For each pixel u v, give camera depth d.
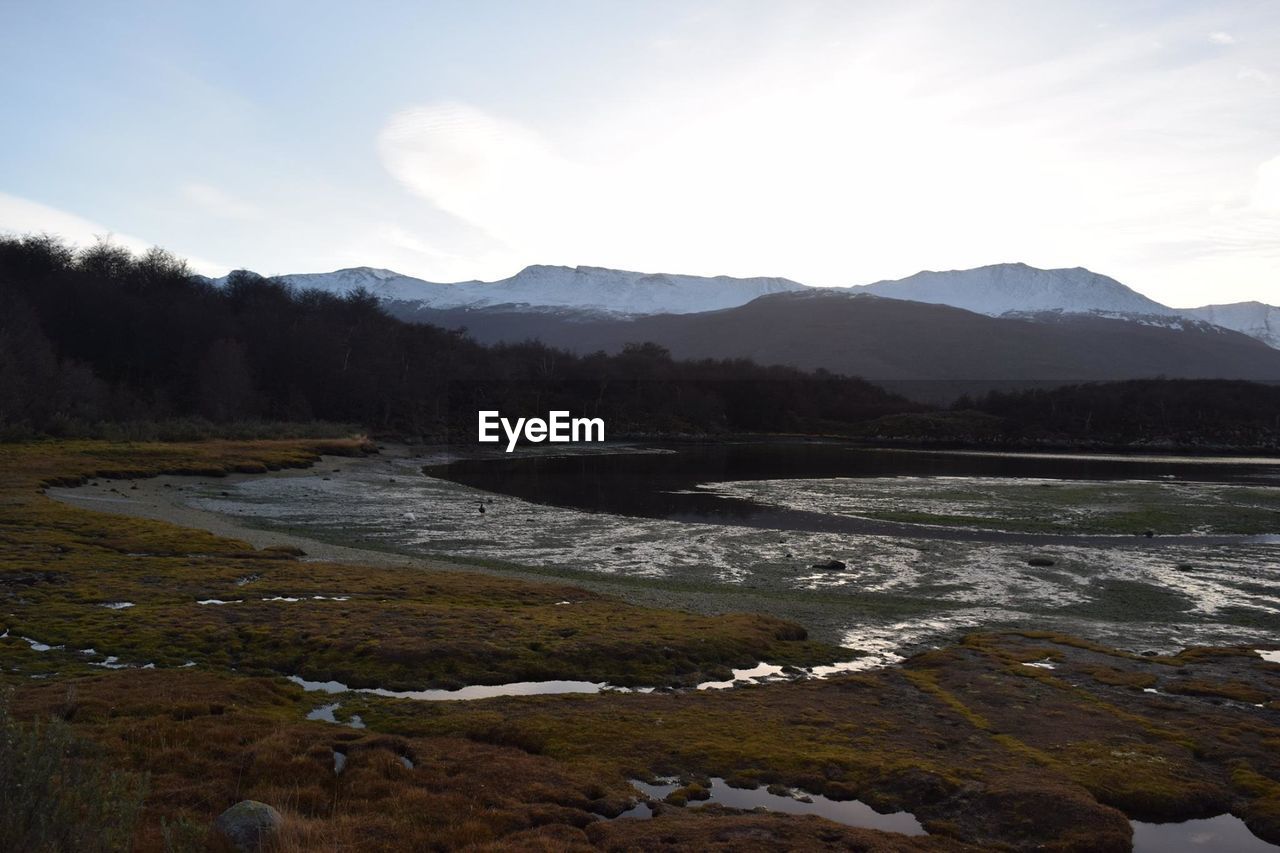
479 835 12.28
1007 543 46.56
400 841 11.95
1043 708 19.28
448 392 148.75
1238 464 119.81
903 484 80.31
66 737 9.76
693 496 68.88
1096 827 13.24
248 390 112.88
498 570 36.94
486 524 50.91
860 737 17.22
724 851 11.88
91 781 9.62
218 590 28.69
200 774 14.01
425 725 17.41
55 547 34.56
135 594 27.64
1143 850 13.16
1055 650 24.62
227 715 16.98
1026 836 13.11
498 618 26.17
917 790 14.65
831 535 48.28
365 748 15.68
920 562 40.34
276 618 25.20
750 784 14.97
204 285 146.88
